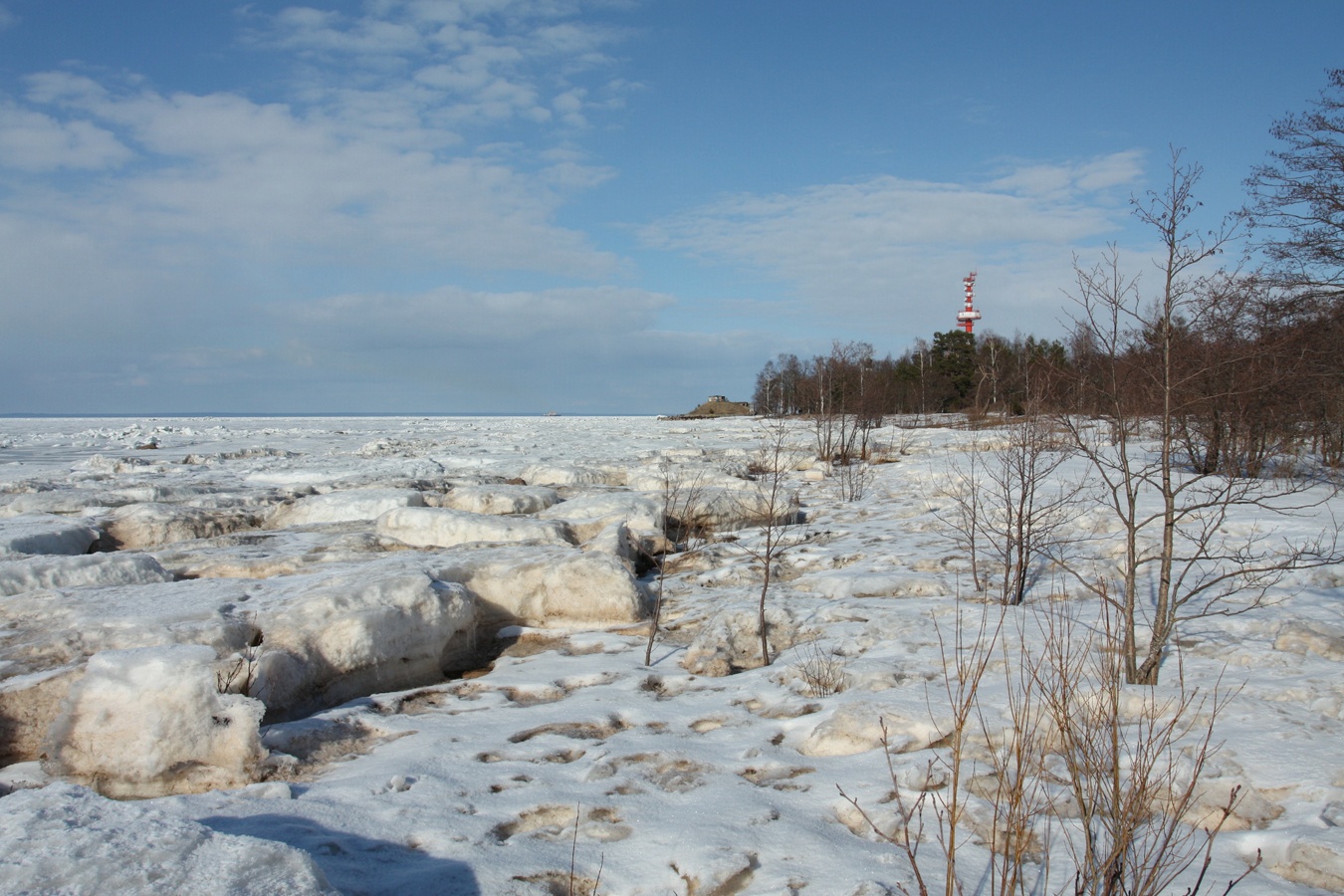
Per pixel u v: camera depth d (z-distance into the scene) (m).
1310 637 5.82
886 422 40.56
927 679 5.55
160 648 4.90
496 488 13.53
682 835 3.66
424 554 8.72
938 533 11.21
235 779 4.57
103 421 111.38
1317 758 4.03
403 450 31.97
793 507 13.45
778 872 3.35
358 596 6.52
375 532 10.77
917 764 4.29
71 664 5.55
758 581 9.30
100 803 3.01
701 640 6.90
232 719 4.68
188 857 2.69
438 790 4.21
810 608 7.75
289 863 2.74
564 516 11.91
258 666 5.57
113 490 15.02
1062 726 3.59
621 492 14.12
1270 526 9.92
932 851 3.49
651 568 10.20
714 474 16.73
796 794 4.13
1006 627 6.69
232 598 6.93
